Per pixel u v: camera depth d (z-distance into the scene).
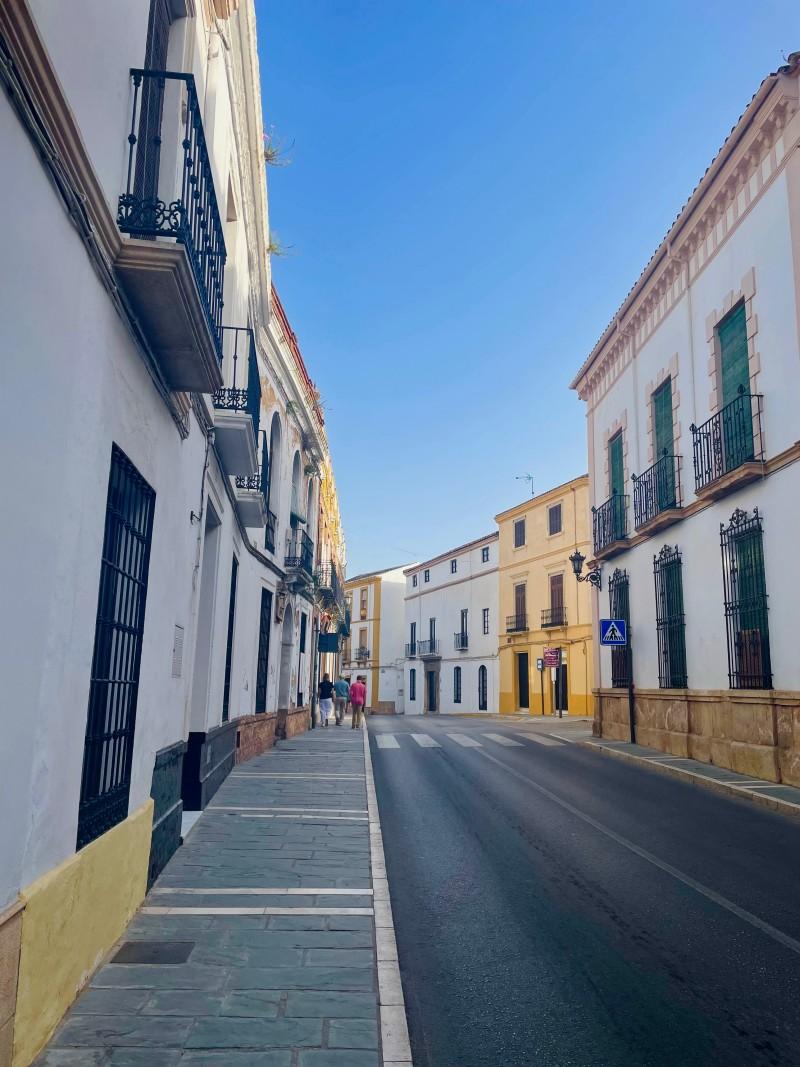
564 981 4.56
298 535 19.69
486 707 42.44
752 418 12.93
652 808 10.20
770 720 11.98
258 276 12.66
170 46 6.69
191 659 8.21
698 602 14.91
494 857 7.52
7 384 3.09
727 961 4.89
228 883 6.30
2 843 3.17
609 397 20.84
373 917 5.50
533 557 38.50
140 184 5.45
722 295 14.41
